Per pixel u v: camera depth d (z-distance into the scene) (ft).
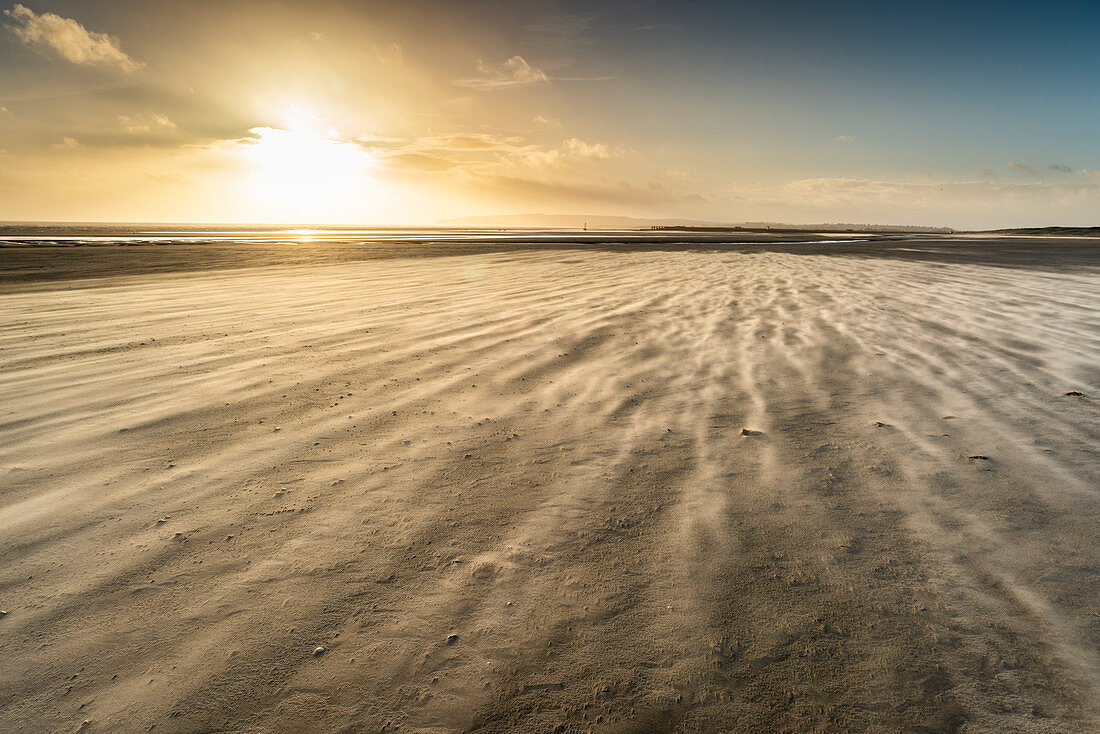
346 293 30.91
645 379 14.05
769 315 22.99
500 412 11.59
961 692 4.57
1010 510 7.45
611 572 6.17
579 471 8.81
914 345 17.52
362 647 5.07
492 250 83.51
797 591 5.83
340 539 6.82
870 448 9.65
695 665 4.88
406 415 11.37
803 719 4.37
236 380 13.71
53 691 4.57
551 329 20.17
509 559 6.42
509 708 4.48
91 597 5.68
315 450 9.57
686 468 8.90
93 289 34.24
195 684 4.65
